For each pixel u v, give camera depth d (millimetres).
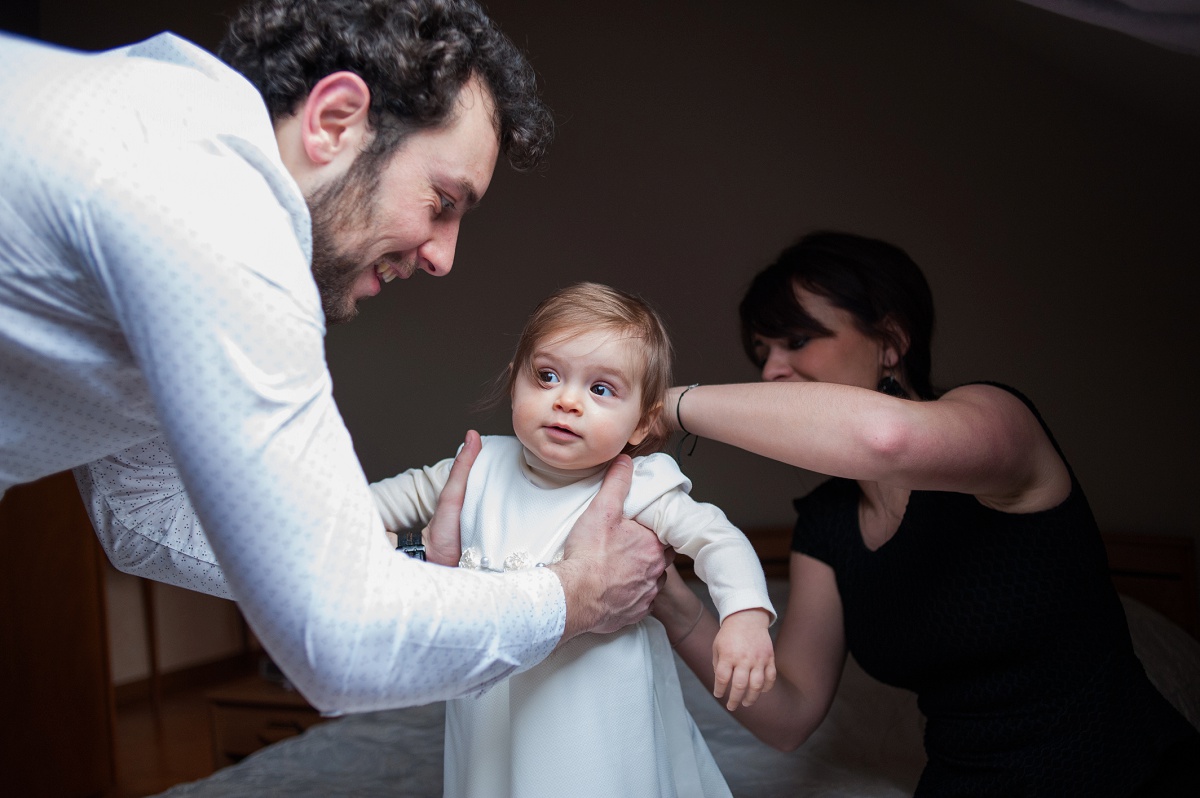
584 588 1025
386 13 959
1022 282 3070
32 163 742
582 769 1138
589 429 1207
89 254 740
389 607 781
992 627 1382
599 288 1287
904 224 3230
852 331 1701
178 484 1178
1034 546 1376
